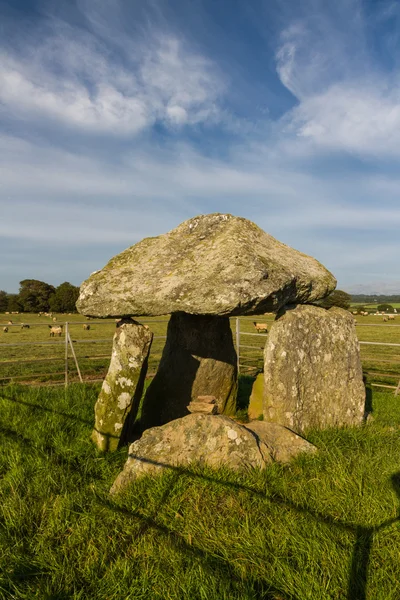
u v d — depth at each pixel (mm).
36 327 38219
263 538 2984
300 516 3229
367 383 10375
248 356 15992
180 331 6141
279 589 2580
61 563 2863
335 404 5523
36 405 5934
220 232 5605
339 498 3506
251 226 5816
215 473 3789
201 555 2852
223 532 3062
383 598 2484
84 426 5402
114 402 4852
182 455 3973
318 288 5609
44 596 2561
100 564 2830
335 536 3014
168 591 2555
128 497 3568
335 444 4703
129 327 5004
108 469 4312
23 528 3260
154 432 4109
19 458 4379
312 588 2545
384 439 4988
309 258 6070
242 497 3453
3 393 6430
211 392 6176
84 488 3863
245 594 2471
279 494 3580
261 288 4609
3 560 2891
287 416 5109
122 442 4977
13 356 16953
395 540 3008
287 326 5270
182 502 3447
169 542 2967
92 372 12289
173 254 5473
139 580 2664
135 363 4902
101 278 5254
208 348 6129
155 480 3727
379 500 3482
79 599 2551
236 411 6527
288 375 5180
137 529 3154
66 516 3363
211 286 4621
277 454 4242
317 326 5508
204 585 2543
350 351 5730
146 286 4938
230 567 2756
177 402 6047
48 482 3900
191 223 5941
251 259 4805
